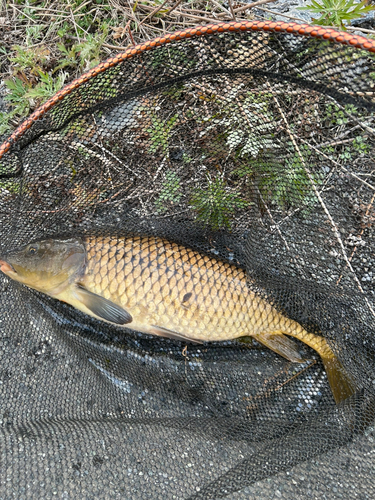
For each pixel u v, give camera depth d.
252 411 1.19
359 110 1.02
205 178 1.17
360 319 1.16
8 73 1.27
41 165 1.12
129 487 1.09
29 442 1.08
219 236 1.21
